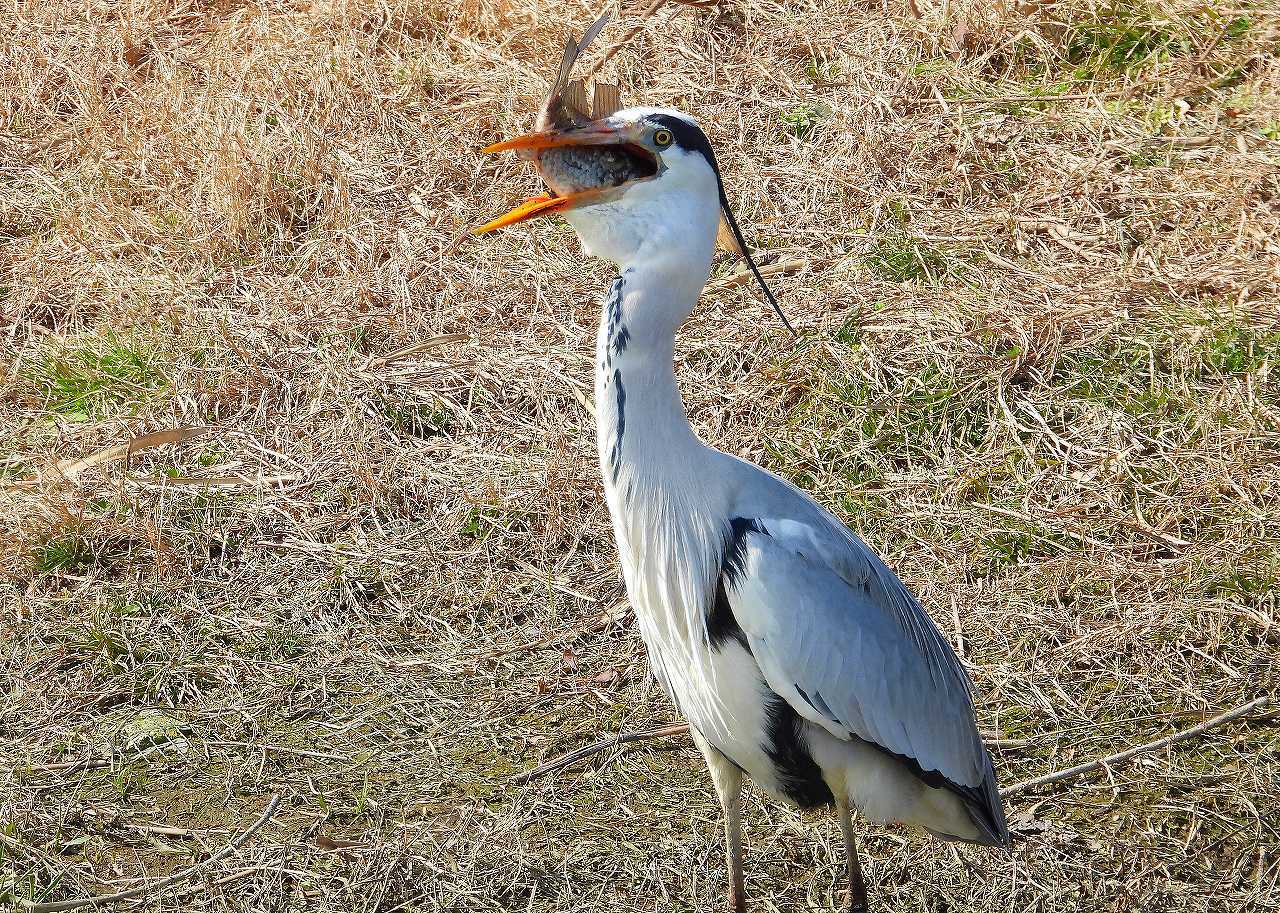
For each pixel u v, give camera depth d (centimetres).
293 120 1482
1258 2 1518
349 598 1001
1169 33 1501
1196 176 1316
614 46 1490
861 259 1270
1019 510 1025
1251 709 862
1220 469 1023
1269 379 1096
